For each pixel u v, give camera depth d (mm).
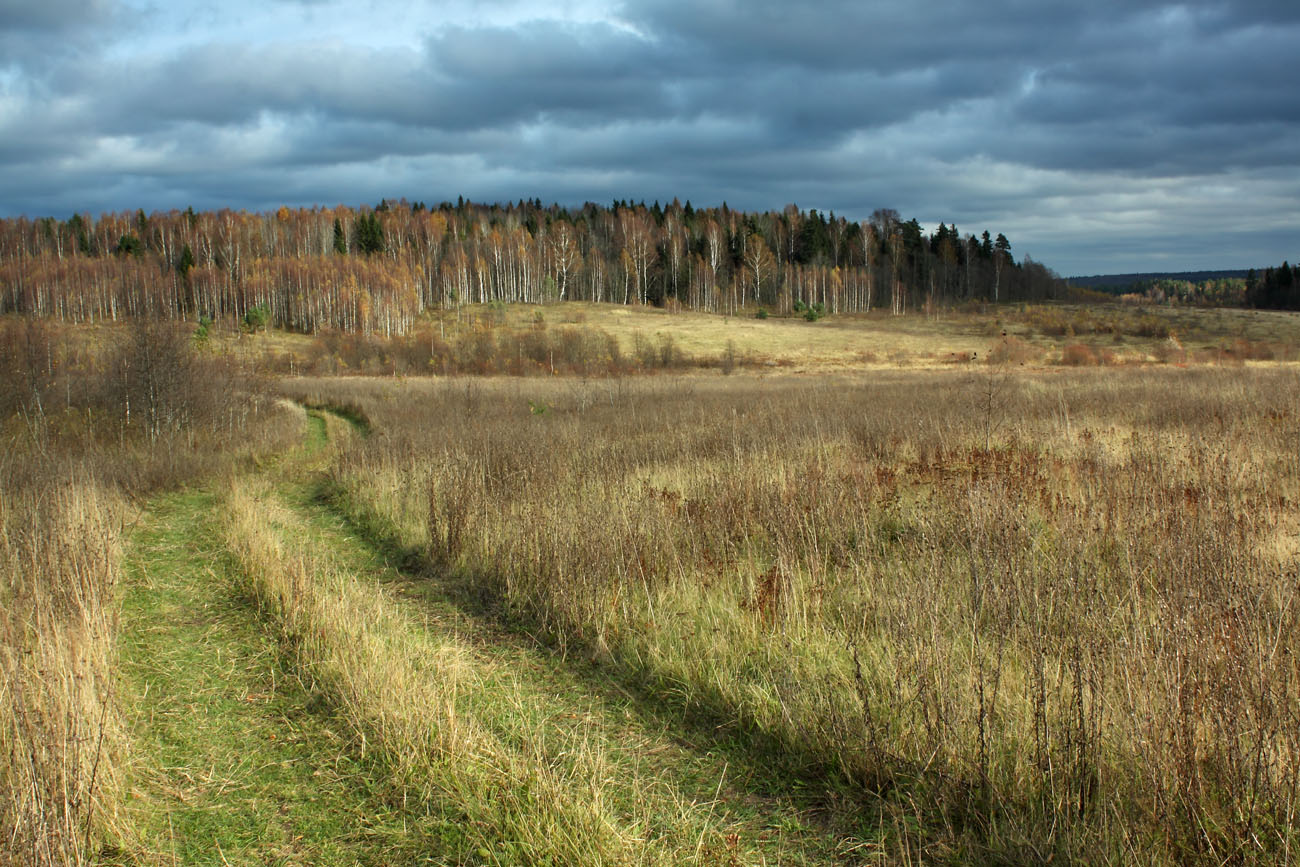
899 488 8453
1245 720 3365
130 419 18203
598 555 6430
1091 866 2881
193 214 110938
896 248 117250
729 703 4410
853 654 4395
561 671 5223
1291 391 15500
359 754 4125
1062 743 3377
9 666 4324
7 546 6992
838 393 24703
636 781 3697
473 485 8969
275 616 6309
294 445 18844
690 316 92000
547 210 142750
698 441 12312
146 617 6465
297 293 83625
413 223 116000
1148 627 4316
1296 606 4324
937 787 3436
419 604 6809
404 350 63000
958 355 61562
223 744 4328
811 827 3393
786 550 6246
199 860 3312
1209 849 2816
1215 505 6512
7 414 17906
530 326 80000
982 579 5066
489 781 3754
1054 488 7871
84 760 3676
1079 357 52125
